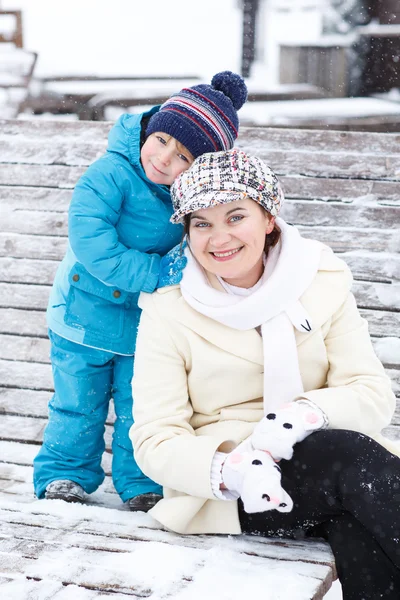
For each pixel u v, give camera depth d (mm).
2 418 3541
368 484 1978
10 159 4055
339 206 3754
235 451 2152
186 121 2576
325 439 2080
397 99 9633
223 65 14141
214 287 2377
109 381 2939
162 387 2342
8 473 3207
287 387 2307
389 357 3408
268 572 1975
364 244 3668
